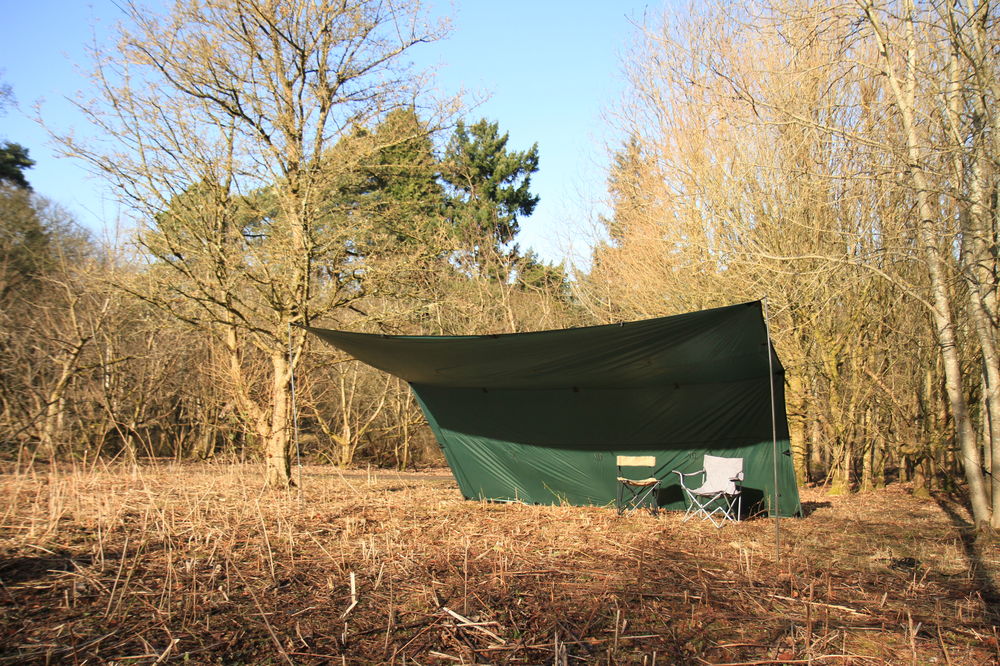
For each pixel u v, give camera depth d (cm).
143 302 1229
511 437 1098
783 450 976
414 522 832
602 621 476
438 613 480
